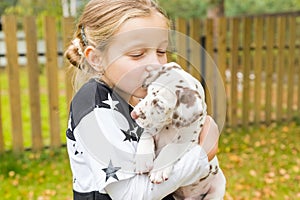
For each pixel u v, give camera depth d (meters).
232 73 5.47
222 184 1.24
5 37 4.33
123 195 1.06
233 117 5.60
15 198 3.71
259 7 10.07
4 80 9.61
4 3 10.70
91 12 1.14
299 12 6.26
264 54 5.79
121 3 1.11
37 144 4.71
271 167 4.43
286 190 3.90
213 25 5.18
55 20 4.48
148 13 1.11
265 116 5.86
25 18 4.38
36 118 4.66
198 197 1.21
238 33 5.38
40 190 3.89
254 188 3.92
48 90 4.61
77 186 1.15
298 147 5.05
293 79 5.93
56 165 4.45
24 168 4.36
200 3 9.09
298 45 5.94
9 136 5.56
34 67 4.52
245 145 5.06
